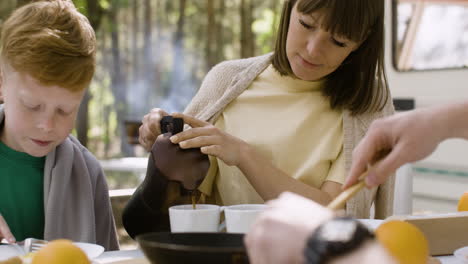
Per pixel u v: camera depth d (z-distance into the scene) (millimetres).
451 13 3215
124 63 11594
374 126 1041
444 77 3266
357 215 1771
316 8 1554
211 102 2021
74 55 1347
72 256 920
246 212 1214
